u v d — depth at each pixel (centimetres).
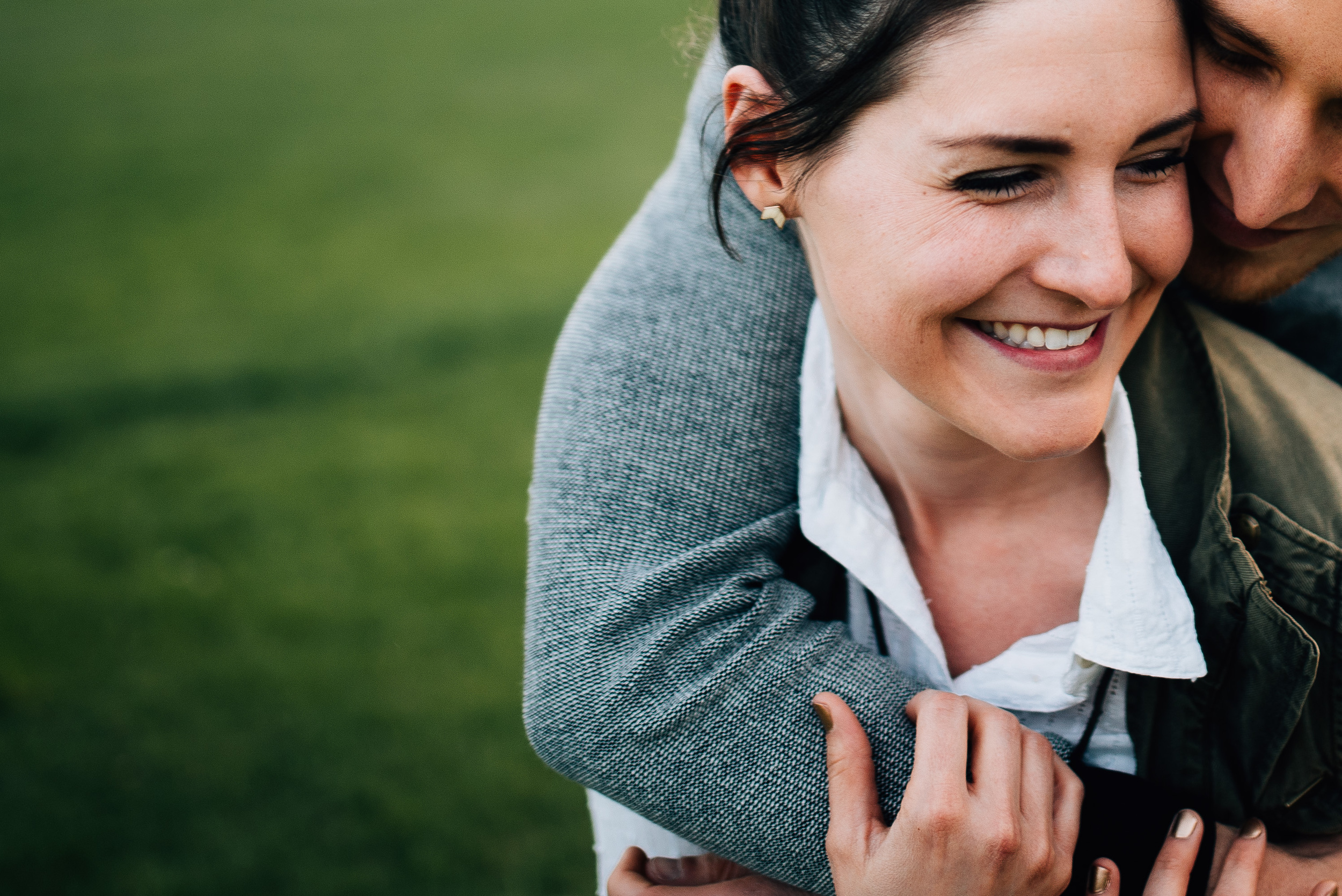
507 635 360
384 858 276
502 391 542
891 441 106
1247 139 85
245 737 319
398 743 314
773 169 95
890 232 84
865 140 84
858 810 93
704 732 99
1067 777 94
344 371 573
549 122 1048
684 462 111
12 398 558
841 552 108
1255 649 95
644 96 1116
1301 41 78
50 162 994
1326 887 96
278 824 288
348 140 1020
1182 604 98
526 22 1445
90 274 740
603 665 104
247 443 503
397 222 812
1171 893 93
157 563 409
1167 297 104
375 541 418
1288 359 104
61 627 373
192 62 1324
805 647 101
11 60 1362
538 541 115
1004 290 83
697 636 102
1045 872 88
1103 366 87
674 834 108
